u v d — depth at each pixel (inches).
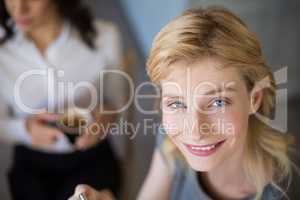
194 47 29.3
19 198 58.0
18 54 60.9
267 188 36.2
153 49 31.4
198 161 32.8
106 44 65.6
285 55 93.2
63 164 58.3
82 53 63.2
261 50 32.5
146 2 91.7
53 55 61.7
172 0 82.8
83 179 57.4
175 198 40.5
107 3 100.9
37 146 58.9
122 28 95.4
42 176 58.7
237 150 34.5
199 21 30.0
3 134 59.9
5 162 71.9
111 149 61.5
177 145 34.1
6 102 61.3
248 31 31.1
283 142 37.4
